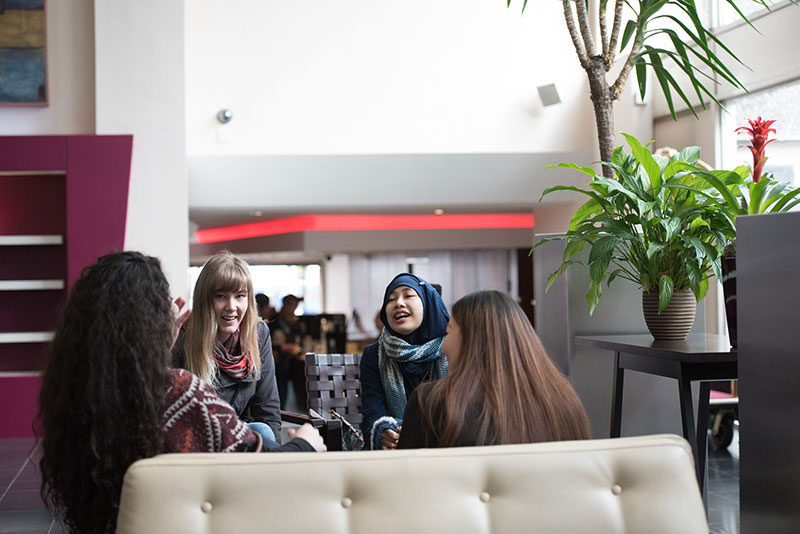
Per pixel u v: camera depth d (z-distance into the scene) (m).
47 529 3.65
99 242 6.43
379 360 2.96
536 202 9.27
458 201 8.97
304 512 1.48
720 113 7.37
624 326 3.75
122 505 1.48
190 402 1.72
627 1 3.64
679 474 1.58
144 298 1.69
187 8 8.19
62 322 1.69
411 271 14.66
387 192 8.77
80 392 1.62
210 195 8.52
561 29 8.63
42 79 7.11
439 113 8.45
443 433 1.72
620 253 3.66
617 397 3.28
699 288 3.00
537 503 1.53
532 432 1.71
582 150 8.64
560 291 3.76
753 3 6.85
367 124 8.36
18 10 7.11
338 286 14.74
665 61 8.07
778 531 2.18
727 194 2.90
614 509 1.55
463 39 8.48
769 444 2.21
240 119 8.23
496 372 1.76
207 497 1.49
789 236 2.12
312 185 8.57
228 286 2.69
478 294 1.87
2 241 6.41
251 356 2.80
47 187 6.76
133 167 7.05
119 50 7.06
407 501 1.50
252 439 1.77
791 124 6.49
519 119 8.57
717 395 6.28
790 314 2.12
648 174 3.18
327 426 2.77
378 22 8.37
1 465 5.17
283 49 8.27
